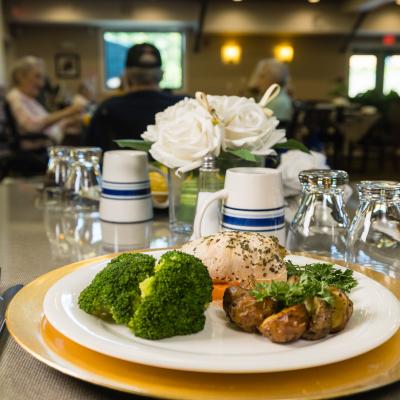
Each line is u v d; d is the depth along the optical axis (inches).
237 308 21.9
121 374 19.0
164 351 19.4
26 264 36.6
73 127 167.5
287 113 135.1
